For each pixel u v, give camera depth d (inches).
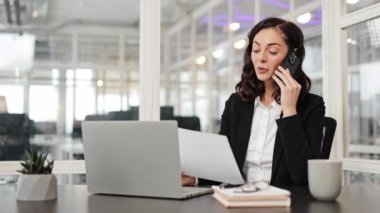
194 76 268.4
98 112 130.1
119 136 43.5
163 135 41.5
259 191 38.6
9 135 113.1
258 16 202.5
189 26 252.1
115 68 155.9
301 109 58.7
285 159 57.7
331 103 99.9
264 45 59.5
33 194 42.1
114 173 44.7
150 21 104.7
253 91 65.4
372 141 90.5
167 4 205.0
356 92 95.7
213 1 248.4
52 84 134.7
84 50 159.9
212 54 262.2
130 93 121.0
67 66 152.9
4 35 145.6
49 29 153.3
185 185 52.3
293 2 142.7
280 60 59.4
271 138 62.1
